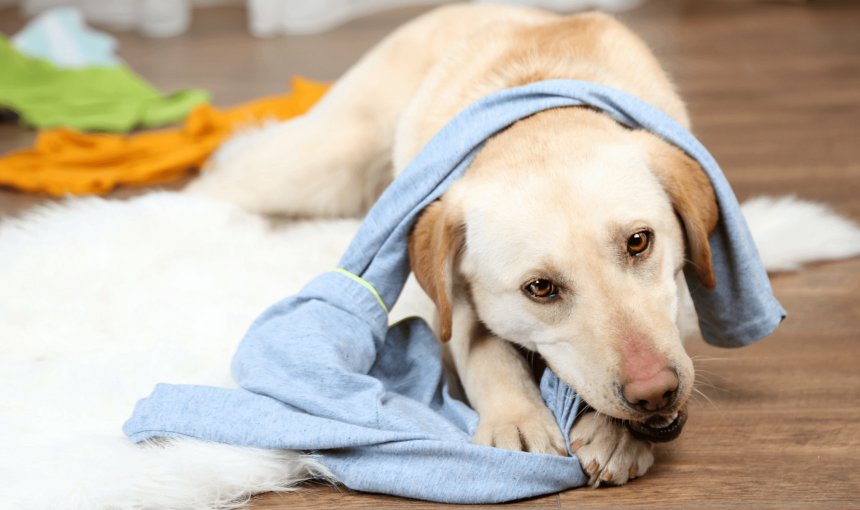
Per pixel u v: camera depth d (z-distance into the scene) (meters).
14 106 3.44
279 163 2.45
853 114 3.22
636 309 1.27
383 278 1.57
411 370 1.58
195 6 5.96
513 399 1.38
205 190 2.57
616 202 1.33
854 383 1.55
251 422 1.33
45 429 1.42
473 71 1.85
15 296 1.92
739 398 1.53
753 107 3.39
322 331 1.47
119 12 5.48
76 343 1.78
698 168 1.48
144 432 1.35
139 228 2.24
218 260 2.17
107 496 1.22
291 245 2.29
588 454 1.26
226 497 1.27
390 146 2.41
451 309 1.47
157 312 1.88
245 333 1.73
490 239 1.40
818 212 2.23
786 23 4.81
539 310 1.36
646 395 1.16
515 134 1.53
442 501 1.24
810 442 1.36
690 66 4.07
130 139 3.12
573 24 1.88
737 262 1.49
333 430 1.28
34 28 4.37
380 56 2.49
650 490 1.25
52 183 2.75
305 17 5.18
